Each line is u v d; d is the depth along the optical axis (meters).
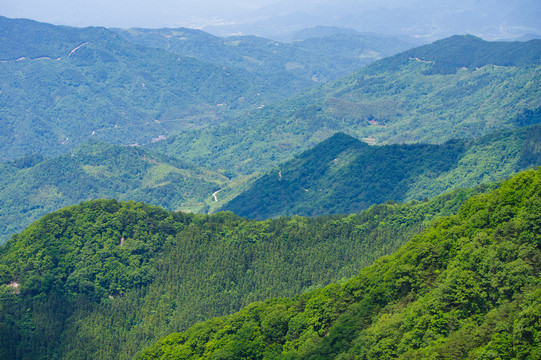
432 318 118.56
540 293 104.62
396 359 117.50
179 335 174.62
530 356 96.06
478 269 122.44
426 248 141.38
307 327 148.75
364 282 152.75
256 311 167.50
